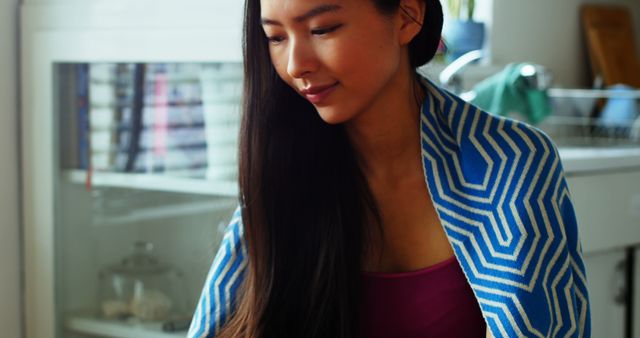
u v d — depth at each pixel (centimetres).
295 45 83
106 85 176
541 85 199
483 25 231
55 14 175
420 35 92
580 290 93
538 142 91
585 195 181
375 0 81
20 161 184
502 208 89
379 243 102
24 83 181
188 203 169
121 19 165
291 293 103
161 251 175
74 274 186
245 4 96
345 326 100
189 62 159
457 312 99
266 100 99
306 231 102
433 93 96
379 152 99
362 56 82
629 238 194
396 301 101
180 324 172
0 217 181
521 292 87
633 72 273
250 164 101
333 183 102
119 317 182
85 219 184
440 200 93
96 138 179
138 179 175
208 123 162
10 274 184
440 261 99
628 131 235
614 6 280
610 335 194
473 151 93
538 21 257
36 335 186
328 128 100
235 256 104
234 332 101
